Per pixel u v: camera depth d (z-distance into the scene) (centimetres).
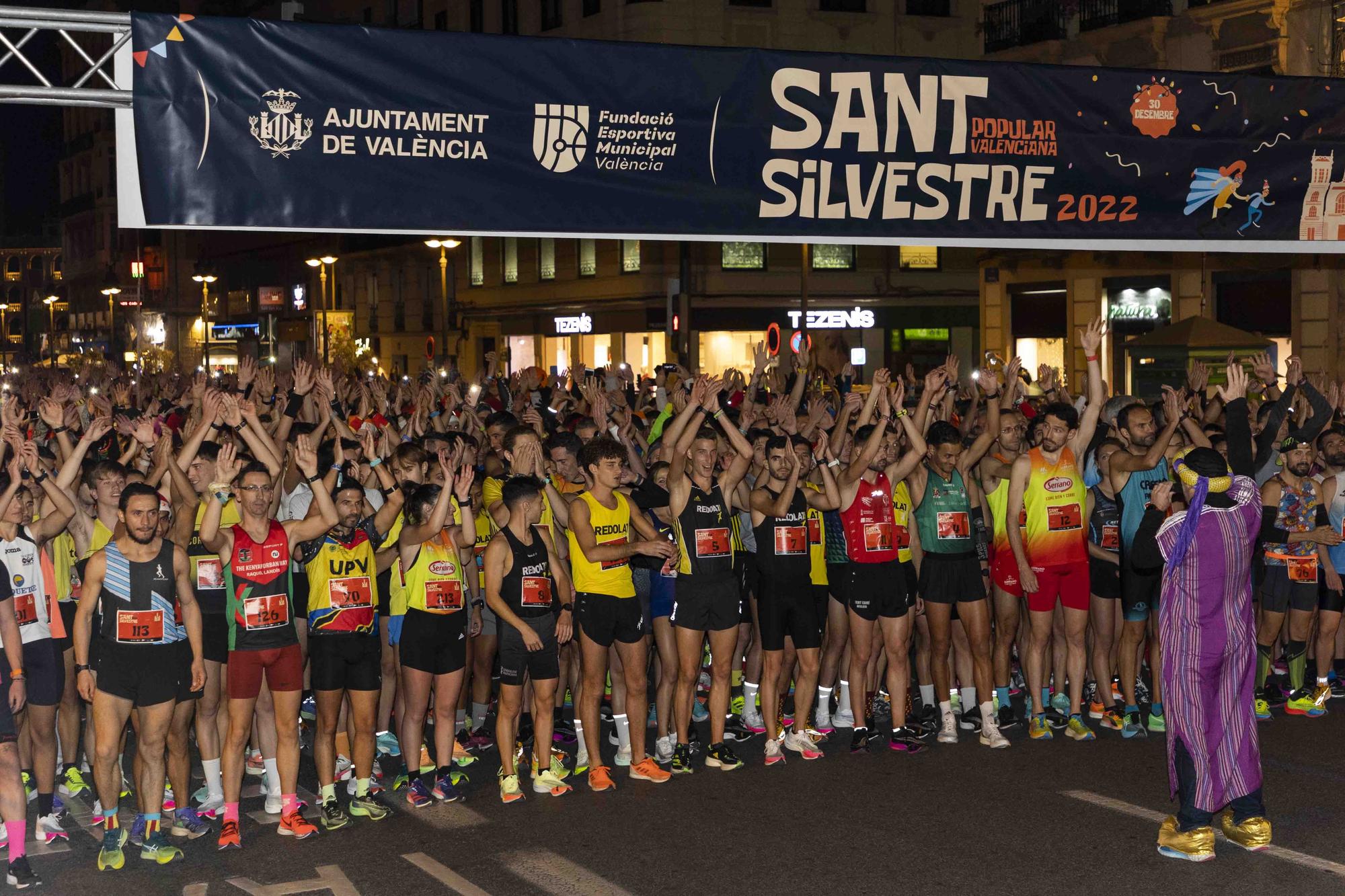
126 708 678
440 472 893
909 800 759
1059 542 884
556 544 864
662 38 3566
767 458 864
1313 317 2384
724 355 3712
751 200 951
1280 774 802
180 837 720
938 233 998
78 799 805
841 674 955
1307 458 941
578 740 847
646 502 881
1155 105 1041
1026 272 3003
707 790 789
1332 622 954
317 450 804
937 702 893
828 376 1733
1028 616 906
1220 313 2573
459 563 775
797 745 858
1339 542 937
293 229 857
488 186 895
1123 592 898
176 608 691
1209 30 2530
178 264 7831
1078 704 898
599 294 3928
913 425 862
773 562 841
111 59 827
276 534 712
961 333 3888
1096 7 2762
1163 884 621
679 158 934
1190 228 1060
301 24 854
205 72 836
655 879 639
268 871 662
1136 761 838
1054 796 764
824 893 616
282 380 1409
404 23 4916
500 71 893
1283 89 1073
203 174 838
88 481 775
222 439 1053
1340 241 1097
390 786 810
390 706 869
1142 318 2719
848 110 966
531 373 1563
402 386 1552
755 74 945
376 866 664
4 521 691
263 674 718
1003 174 1009
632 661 803
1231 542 658
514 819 739
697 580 819
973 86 996
